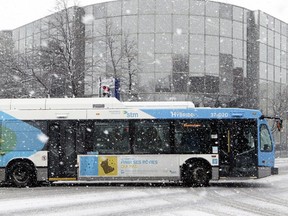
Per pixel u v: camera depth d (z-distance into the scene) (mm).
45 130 17547
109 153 17453
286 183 19062
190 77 36812
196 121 17609
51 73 30469
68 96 30891
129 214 10797
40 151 17453
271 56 43719
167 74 36438
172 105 18000
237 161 17516
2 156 17453
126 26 36969
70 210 11398
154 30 36688
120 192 15414
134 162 17406
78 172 17375
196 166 17469
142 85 36219
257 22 41625
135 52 34375
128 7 37000
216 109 17703
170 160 17422
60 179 17344
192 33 37125
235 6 39406
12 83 33656
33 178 17562
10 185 18375
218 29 38062
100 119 17609
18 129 17578
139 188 16875
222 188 16969
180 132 17562
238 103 38844
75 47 30062
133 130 17547
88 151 17469
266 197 14258
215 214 10805
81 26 34906
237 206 12211
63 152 17469
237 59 39281
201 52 37250
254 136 17641
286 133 45656
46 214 10789
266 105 42406
